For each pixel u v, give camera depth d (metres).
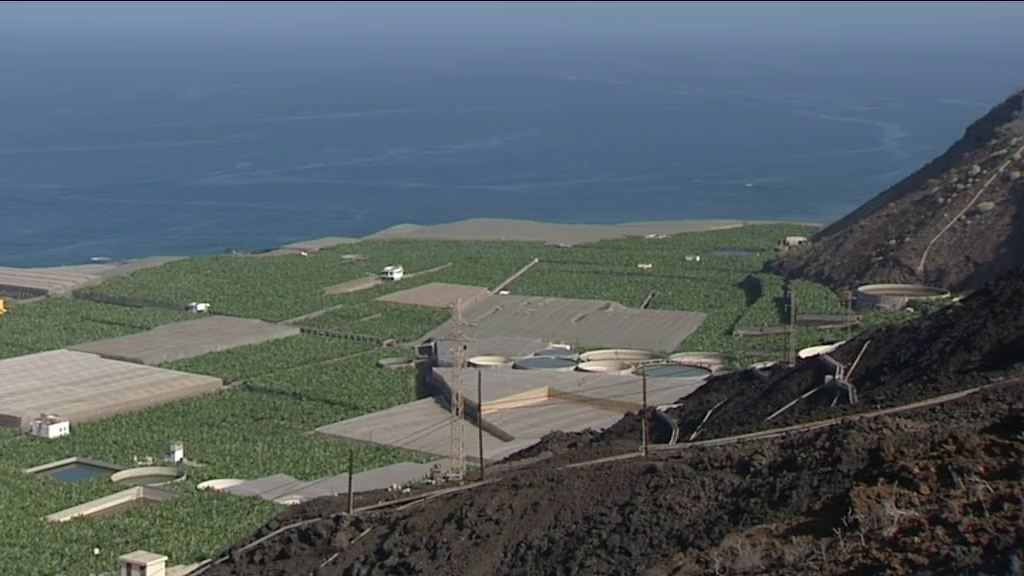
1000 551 99.25
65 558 174.88
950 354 152.50
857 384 158.88
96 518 191.62
